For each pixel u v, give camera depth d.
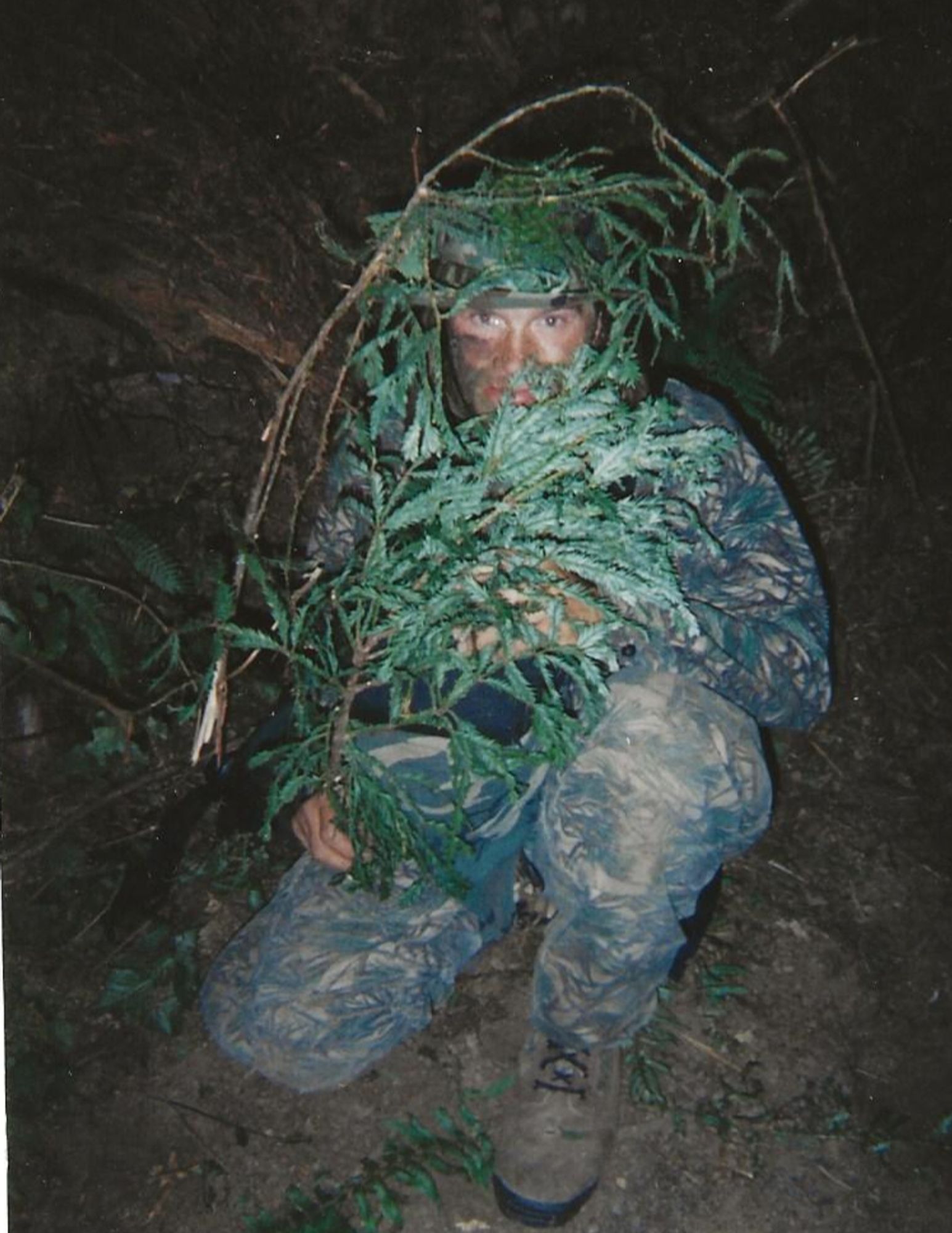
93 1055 2.33
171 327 3.29
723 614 1.98
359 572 1.97
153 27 3.59
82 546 2.97
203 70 3.63
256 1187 2.18
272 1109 2.28
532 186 1.76
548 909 2.40
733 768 1.96
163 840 2.57
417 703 1.92
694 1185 2.19
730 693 1.99
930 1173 2.22
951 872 2.71
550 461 1.67
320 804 1.97
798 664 2.02
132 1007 2.39
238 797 2.10
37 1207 2.13
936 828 2.80
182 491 3.18
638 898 1.95
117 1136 2.23
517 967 2.48
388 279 1.81
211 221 3.40
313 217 3.55
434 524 1.71
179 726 2.86
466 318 1.81
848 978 2.51
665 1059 2.36
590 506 1.70
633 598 1.74
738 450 2.10
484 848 2.01
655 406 1.68
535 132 3.91
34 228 3.22
